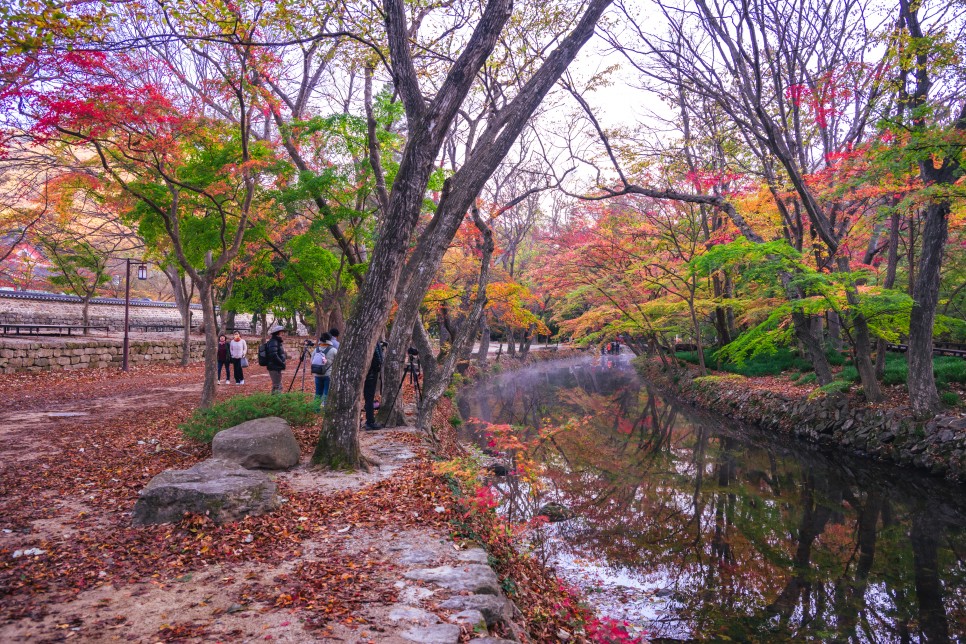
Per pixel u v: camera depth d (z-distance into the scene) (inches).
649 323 916.0
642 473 510.6
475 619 139.2
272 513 214.1
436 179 488.1
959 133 372.8
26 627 128.4
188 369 926.4
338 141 456.8
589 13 299.7
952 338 781.9
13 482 256.2
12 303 999.6
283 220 568.1
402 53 271.9
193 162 423.5
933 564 309.9
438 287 661.3
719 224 821.2
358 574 165.9
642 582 283.6
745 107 528.1
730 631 237.1
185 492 204.1
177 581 157.1
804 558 318.0
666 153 588.7
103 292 1503.4
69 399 537.6
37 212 658.8
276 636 126.7
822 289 501.0
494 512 275.3
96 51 274.4
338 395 287.6
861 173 436.1
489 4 261.7
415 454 334.3
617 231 817.5
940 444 462.9
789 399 688.4
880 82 450.6
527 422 756.0
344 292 657.0
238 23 290.2
